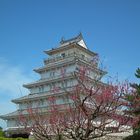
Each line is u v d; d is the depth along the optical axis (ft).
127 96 49.75
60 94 75.72
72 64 163.53
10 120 186.91
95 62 60.23
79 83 50.21
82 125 45.39
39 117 53.93
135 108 53.01
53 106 53.06
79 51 191.42
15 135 130.82
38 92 184.34
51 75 182.91
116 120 47.14
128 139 89.25
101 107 48.24
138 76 106.01
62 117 48.19
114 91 47.80
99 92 47.65
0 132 155.63
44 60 195.42
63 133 48.98
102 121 46.16
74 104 49.29
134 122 49.55
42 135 48.42
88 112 45.73
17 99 185.06
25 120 55.11
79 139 45.11
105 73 59.82
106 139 65.77
